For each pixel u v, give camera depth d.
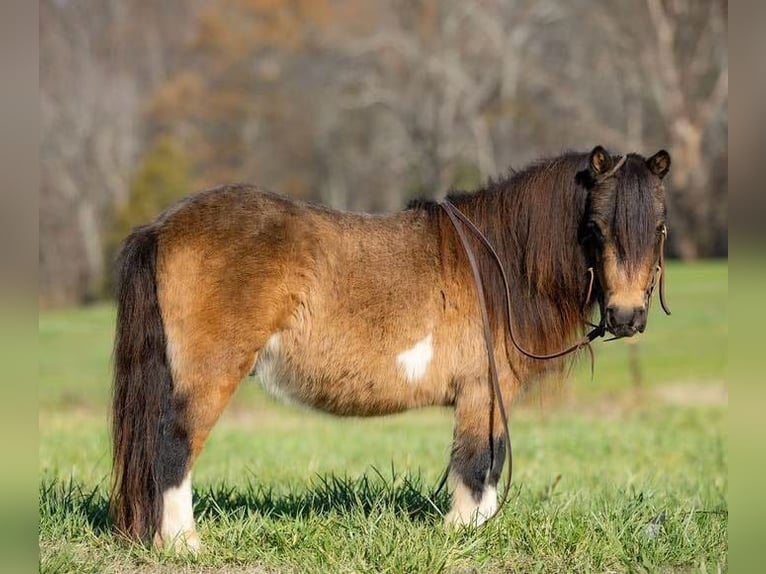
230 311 7.99
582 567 7.86
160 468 7.95
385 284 8.32
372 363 8.31
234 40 58.72
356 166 57.19
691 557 8.08
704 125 44.00
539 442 17.17
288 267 8.12
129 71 63.81
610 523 8.46
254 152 58.00
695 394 25.86
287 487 10.81
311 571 7.61
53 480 10.02
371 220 8.62
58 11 61.31
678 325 32.19
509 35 51.41
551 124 48.78
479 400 8.47
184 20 65.38
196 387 8.02
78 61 60.94
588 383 27.11
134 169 58.28
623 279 7.92
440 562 7.68
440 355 8.45
